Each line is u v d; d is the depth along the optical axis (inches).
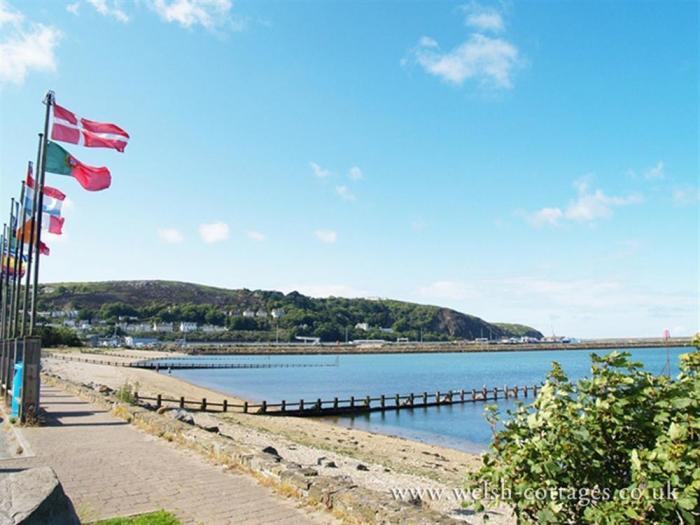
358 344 7652.6
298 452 655.8
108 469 352.5
